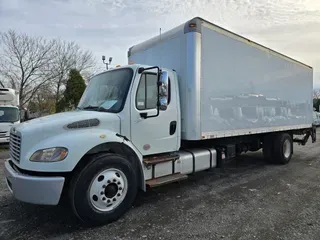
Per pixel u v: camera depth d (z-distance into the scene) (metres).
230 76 5.14
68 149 3.04
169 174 4.32
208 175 5.93
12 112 11.70
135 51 5.81
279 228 3.20
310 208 3.86
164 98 3.80
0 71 24.62
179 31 4.50
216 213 3.68
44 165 2.95
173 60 4.63
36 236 3.03
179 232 3.10
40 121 3.33
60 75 26.36
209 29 4.59
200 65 4.41
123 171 3.47
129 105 3.72
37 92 26.23
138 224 3.33
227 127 5.09
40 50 25.66
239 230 3.15
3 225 3.32
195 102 4.35
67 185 3.34
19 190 2.96
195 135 4.38
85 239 2.95
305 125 8.43
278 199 4.26
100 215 3.23
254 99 5.91
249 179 5.57
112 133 3.49
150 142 3.99
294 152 9.41
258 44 6.01
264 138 7.21
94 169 3.20
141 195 4.48
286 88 7.27
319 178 5.64
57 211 3.74
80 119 3.31
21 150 3.06
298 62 7.93
